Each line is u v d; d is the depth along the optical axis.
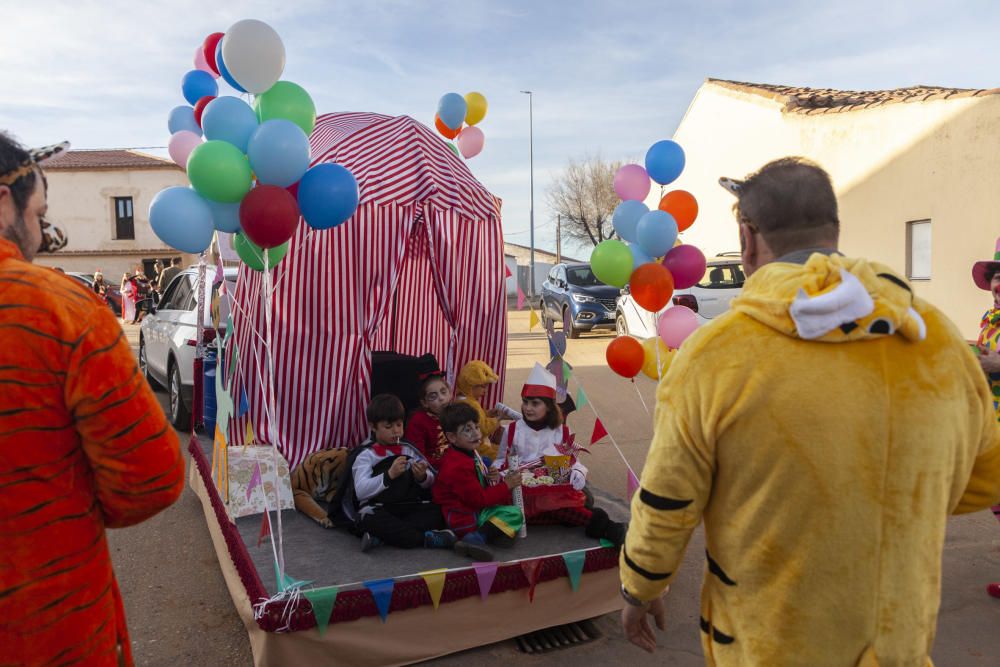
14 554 1.41
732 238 17.19
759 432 1.39
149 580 4.11
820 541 1.38
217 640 3.46
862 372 1.38
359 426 5.06
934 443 1.40
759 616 1.45
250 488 4.05
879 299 1.40
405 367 5.32
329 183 3.11
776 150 15.21
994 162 10.68
